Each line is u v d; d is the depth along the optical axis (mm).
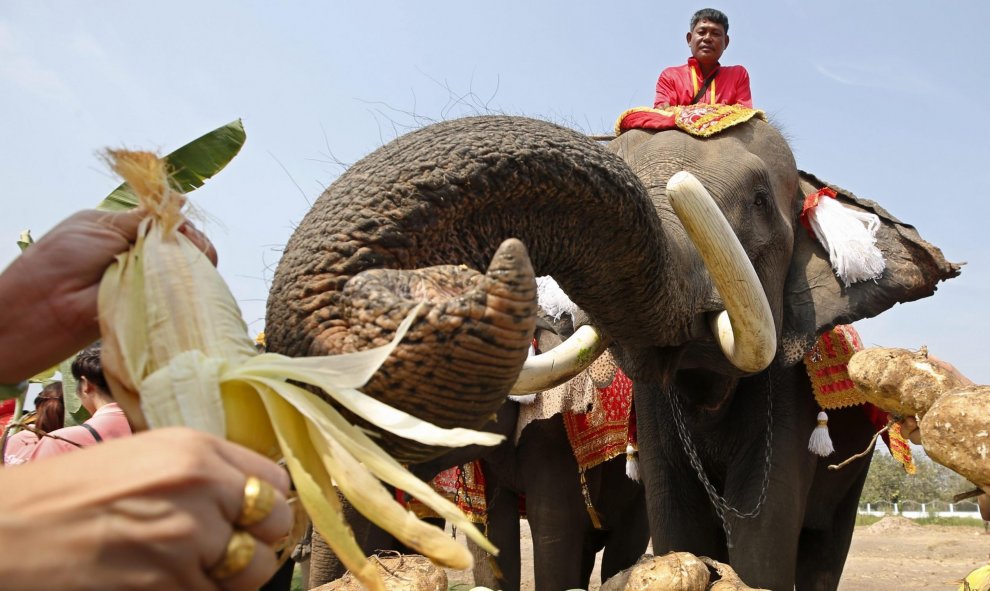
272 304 2135
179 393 1500
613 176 2879
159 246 1643
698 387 5152
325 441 1503
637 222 3041
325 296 2051
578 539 6707
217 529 912
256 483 945
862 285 5297
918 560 15258
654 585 3191
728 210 4824
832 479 6074
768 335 3932
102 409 3686
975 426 2516
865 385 3182
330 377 1527
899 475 38188
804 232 5520
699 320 4137
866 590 11055
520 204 2689
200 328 1584
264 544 976
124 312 1610
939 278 5301
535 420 6656
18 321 1694
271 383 1525
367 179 2389
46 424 4555
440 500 1370
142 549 853
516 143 2637
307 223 2271
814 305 5289
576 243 2959
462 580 10375
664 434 5699
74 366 3893
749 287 3812
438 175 2453
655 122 5266
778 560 5121
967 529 24781
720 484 5809
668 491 5691
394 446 1912
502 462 6992
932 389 3002
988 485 2529
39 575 811
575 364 4098
